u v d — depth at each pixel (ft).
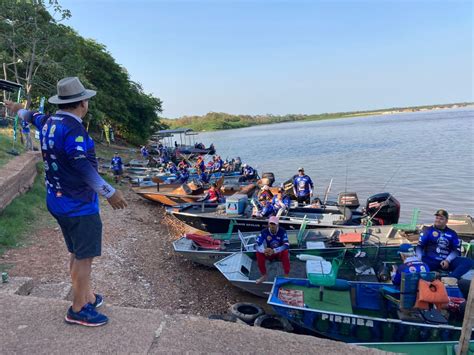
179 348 9.68
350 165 112.37
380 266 30.40
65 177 9.63
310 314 22.74
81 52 135.64
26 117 11.17
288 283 26.84
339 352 9.84
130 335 10.07
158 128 209.26
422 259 26.68
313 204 51.16
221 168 94.48
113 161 77.97
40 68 83.82
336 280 25.93
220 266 31.50
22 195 43.14
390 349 19.52
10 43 69.56
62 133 9.32
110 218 51.03
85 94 9.82
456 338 20.63
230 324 10.84
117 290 28.58
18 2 67.92
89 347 9.50
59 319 10.68
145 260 36.68
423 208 62.23
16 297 11.82
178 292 30.71
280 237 29.17
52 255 30.04
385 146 161.99
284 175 104.22
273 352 9.73
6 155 49.21
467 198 66.74
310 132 348.59
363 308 24.38
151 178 76.02
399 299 22.79
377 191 76.43
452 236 26.45
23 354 9.20
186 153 144.66
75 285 10.32
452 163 103.30
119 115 149.38
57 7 72.84
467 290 23.38
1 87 14.34
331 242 34.45
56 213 9.88
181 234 46.65
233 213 45.65
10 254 29.25
